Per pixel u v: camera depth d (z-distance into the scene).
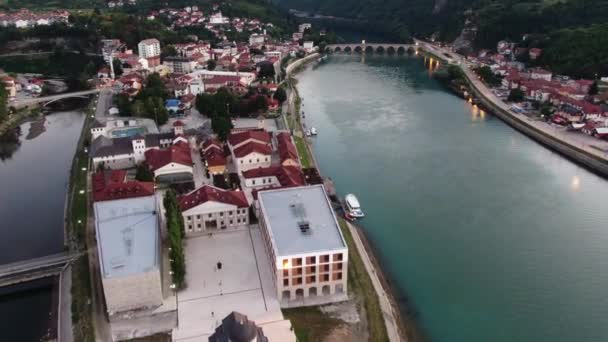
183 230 142.25
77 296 120.12
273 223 127.56
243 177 178.25
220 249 138.25
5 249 147.88
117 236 123.00
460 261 144.25
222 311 114.12
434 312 123.69
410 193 187.75
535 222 166.38
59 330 111.19
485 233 159.38
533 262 143.75
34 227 161.12
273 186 168.12
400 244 152.88
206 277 126.25
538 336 115.88
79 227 151.62
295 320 112.56
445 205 178.00
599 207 177.38
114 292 111.75
